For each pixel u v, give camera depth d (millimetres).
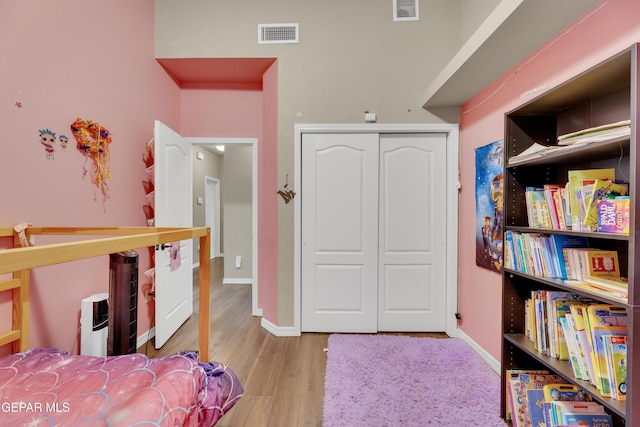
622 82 1180
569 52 1511
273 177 2738
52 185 1653
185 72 2984
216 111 3205
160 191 2445
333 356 2246
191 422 1093
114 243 875
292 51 2672
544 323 1388
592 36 1383
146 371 1167
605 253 1213
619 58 984
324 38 2670
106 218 2082
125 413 908
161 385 1073
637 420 913
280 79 2676
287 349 2416
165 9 2703
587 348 1131
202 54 2697
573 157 1301
